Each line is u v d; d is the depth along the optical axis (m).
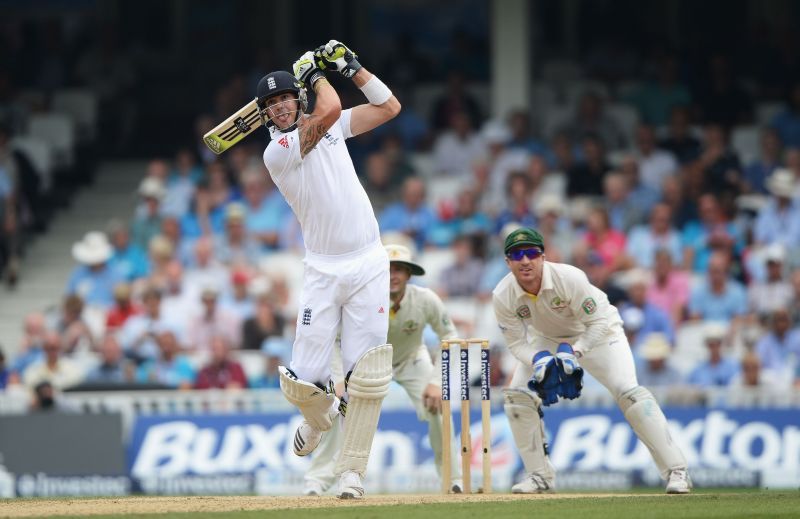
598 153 57.97
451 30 71.69
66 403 46.22
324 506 23.47
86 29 71.31
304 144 23.72
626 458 44.09
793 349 47.97
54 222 63.72
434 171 61.91
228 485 44.62
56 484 45.12
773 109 65.31
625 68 68.31
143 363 49.00
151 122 70.56
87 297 55.59
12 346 57.91
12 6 70.88
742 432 44.53
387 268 24.56
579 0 69.44
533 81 68.19
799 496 26.33
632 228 55.03
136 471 45.12
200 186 58.25
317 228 24.17
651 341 47.03
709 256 53.09
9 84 67.38
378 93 24.41
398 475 43.88
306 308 24.38
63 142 65.25
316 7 73.12
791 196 54.31
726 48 69.62
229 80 72.38
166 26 72.62
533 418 29.19
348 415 25.02
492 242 53.69
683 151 59.62
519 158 59.12
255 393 45.84
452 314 50.69
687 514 22.06
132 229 58.03
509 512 22.23
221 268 54.59
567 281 27.03
